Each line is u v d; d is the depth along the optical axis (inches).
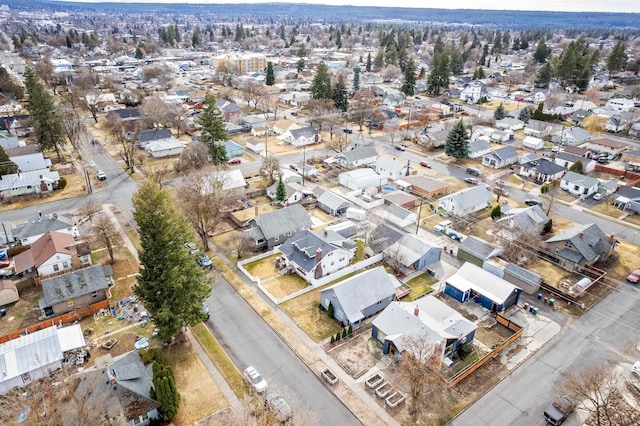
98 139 4234.7
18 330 1732.3
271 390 1504.7
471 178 3417.8
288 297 2003.0
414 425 1387.8
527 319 1897.1
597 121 4835.1
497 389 1535.4
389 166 3435.0
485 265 2220.7
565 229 2672.2
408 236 2335.1
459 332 1688.0
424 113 5280.5
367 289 1897.1
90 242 2404.0
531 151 4141.2
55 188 3097.9
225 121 4690.0
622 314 1937.7
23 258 2166.6
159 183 2994.6
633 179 3452.3
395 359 1633.9
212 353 1670.8
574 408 1438.2
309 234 2283.5
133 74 7436.0
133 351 1549.0
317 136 4308.6
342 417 1416.1
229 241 2461.9
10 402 1353.3
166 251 1619.1
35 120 3528.5
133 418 1311.5
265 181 3312.0
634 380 1539.1
